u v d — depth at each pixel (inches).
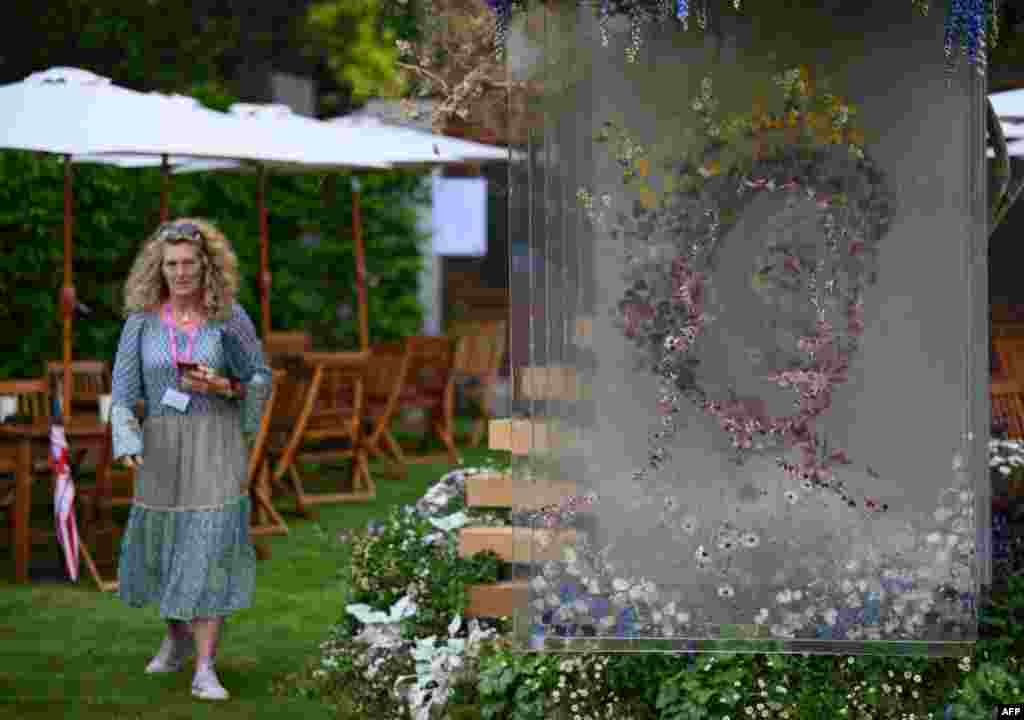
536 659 188.9
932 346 171.6
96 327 445.1
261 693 218.1
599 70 173.2
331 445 446.6
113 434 215.2
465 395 571.2
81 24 574.2
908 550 172.7
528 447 176.6
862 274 171.8
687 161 173.2
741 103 172.2
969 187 170.6
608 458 175.2
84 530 312.5
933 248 171.0
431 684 199.2
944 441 171.9
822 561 173.6
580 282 174.7
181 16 616.4
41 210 415.8
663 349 174.2
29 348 424.5
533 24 173.2
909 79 170.2
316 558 321.7
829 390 172.9
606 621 175.5
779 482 173.9
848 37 170.9
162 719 203.5
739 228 173.2
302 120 399.2
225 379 216.4
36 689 219.0
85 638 252.2
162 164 361.7
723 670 179.0
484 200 610.2
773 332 173.3
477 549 213.9
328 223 545.6
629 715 181.9
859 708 176.4
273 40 666.2
